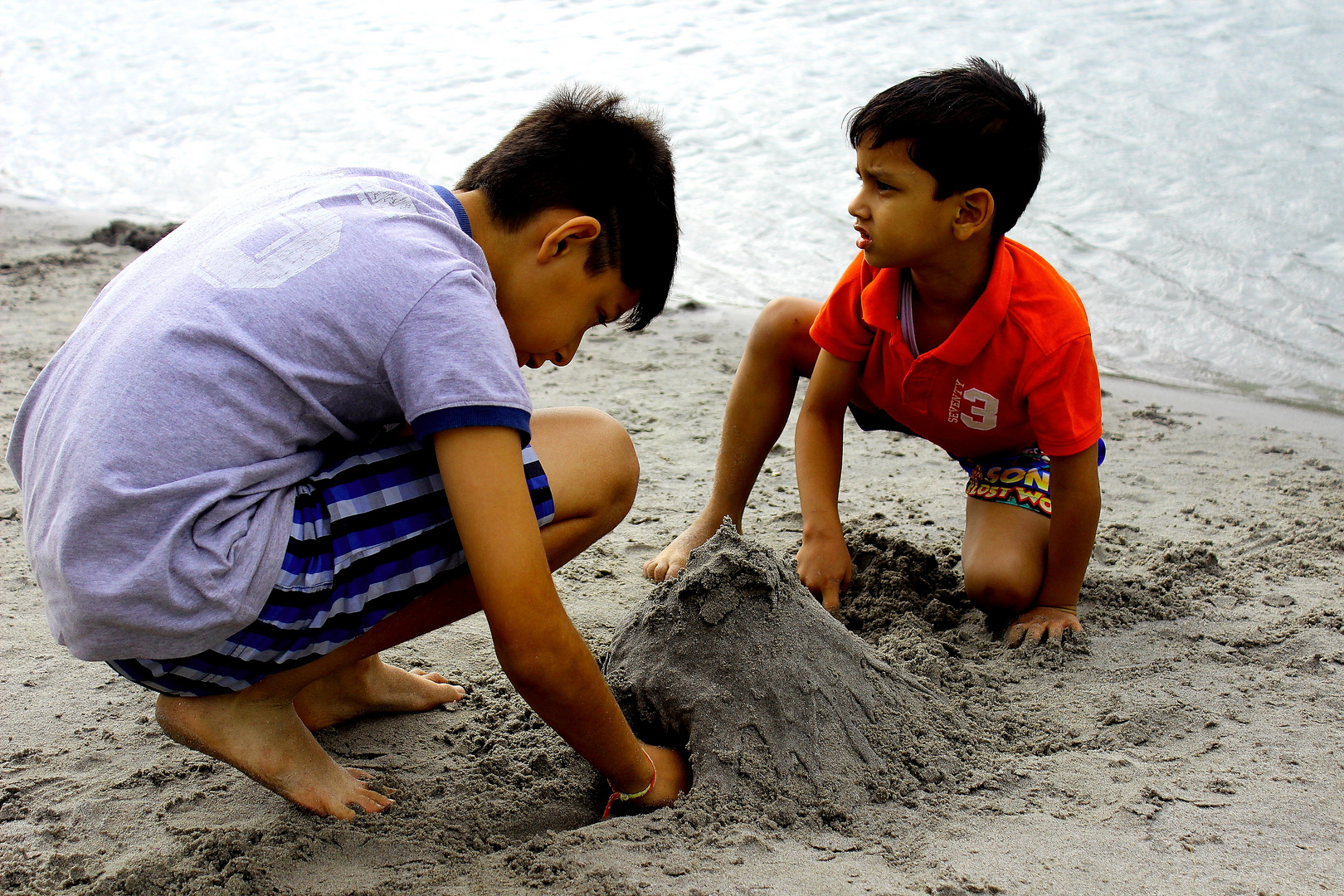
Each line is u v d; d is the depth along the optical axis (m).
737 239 6.01
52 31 12.66
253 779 1.78
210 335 1.49
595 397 4.14
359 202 1.64
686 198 6.55
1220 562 2.77
